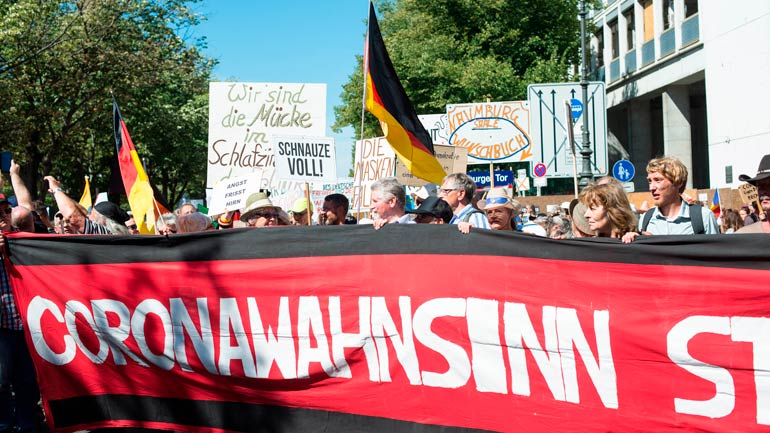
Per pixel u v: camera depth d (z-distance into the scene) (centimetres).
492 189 575
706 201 1834
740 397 367
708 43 2673
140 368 529
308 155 845
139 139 3186
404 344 452
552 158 2248
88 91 2678
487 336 428
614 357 395
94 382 542
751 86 2398
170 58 2812
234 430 501
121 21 2661
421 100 3172
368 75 585
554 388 410
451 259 440
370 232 465
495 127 2030
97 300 537
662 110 3469
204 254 508
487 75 2995
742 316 367
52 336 550
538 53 3278
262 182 912
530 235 419
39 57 2475
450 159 1021
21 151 2619
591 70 3950
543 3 3216
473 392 431
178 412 520
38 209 880
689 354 377
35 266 552
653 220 496
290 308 483
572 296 405
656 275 386
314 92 908
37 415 588
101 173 3388
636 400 389
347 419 468
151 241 523
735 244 368
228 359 501
